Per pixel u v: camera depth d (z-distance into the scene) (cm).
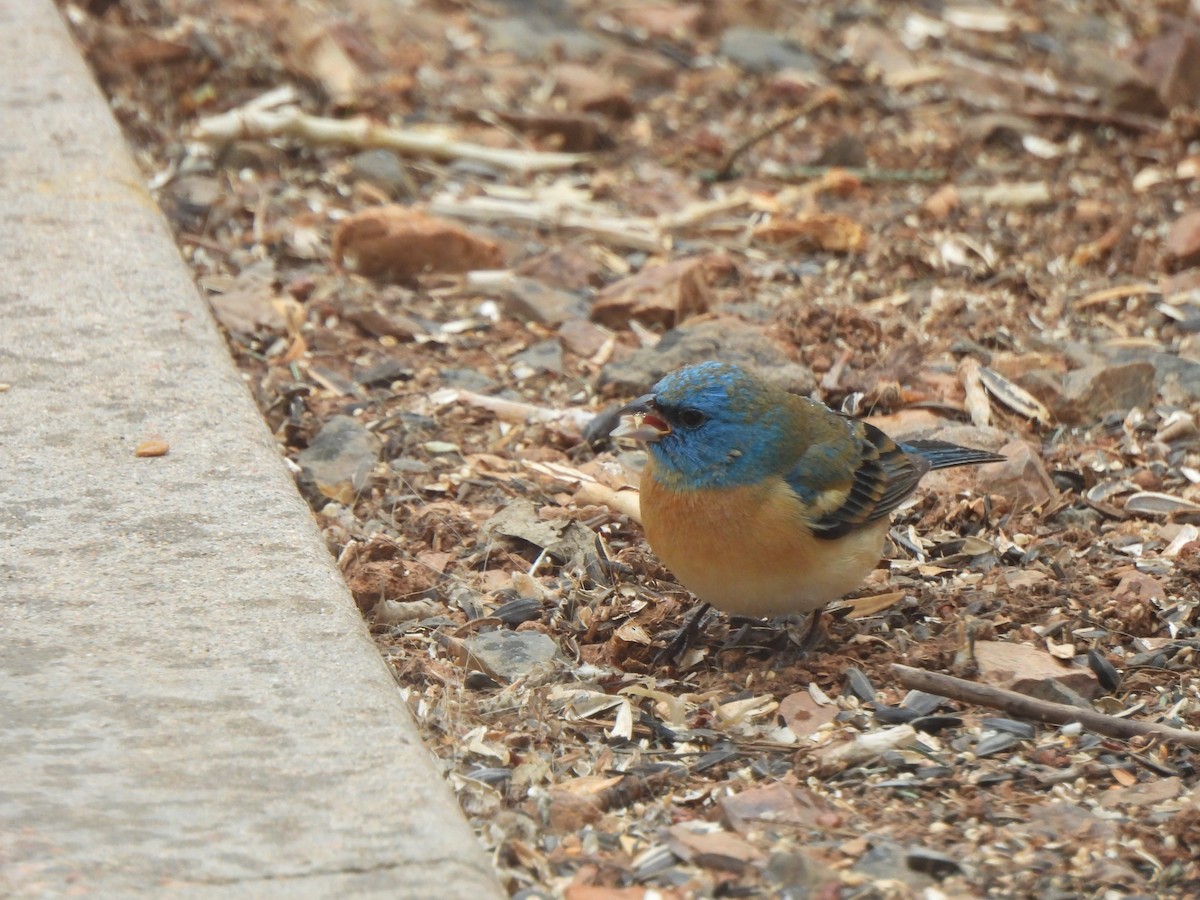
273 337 1313
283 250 1454
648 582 1009
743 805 755
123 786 691
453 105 1762
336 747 724
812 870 698
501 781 782
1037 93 1900
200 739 727
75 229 1265
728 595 887
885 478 906
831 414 916
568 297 1412
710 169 1706
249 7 1909
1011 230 1575
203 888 630
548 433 1199
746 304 1407
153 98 1703
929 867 712
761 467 857
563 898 691
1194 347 1342
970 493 1107
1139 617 953
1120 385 1259
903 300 1421
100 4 1838
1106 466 1177
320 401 1230
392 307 1380
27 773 697
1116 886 706
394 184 1584
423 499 1109
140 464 971
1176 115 1869
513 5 2041
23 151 1384
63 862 641
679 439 862
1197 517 1102
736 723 852
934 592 998
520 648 905
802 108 1708
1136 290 1448
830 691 889
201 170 1588
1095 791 791
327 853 653
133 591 845
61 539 889
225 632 813
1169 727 838
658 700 862
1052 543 1055
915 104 1866
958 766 811
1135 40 2056
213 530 906
